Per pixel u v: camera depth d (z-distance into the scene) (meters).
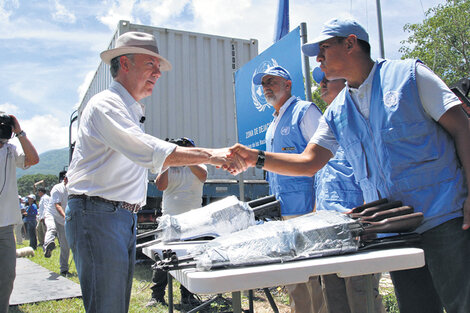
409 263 1.24
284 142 3.01
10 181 3.12
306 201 2.91
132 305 4.18
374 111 1.72
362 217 1.45
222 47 8.17
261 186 7.21
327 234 1.33
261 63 4.23
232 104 8.05
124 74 2.04
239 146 1.95
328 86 2.96
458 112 1.59
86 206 1.81
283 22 5.22
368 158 1.80
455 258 1.54
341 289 2.01
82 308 4.15
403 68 1.67
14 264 3.10
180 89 7.66
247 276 1.10
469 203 1.52
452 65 18.05
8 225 3.05
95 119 1.82
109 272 1.77
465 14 17.72
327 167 2.71
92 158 1.85
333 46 1.79
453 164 1.61
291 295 2.83
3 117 3.10
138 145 1.76
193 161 1.84
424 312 1.73
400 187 1.63
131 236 1.98
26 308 4.20
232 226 1.97
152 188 6.41
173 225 1.97
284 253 1.26
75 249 1.82
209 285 1.07
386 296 3.69
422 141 1.61
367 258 1.20
